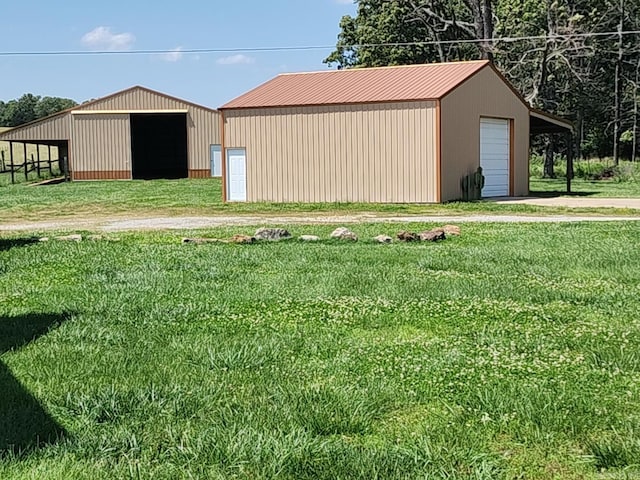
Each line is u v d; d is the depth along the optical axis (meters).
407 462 3.26
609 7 47.53
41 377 4.55
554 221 15.51
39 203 24.78
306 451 3.36
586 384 4.33
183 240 12.05
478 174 23.36
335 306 6.64
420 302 6.78
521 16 43.09
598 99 49.50
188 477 3.13
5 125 109.62
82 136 41.84
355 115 22.33
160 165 49.25
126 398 4.08
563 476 3.18
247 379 4.50
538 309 6.47
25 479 3.09
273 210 20.27
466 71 23.27
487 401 4.00
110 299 7.05
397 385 4.33
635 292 7.30
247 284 7.82
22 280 8.41
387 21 45.12
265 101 23.72
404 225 14.80
